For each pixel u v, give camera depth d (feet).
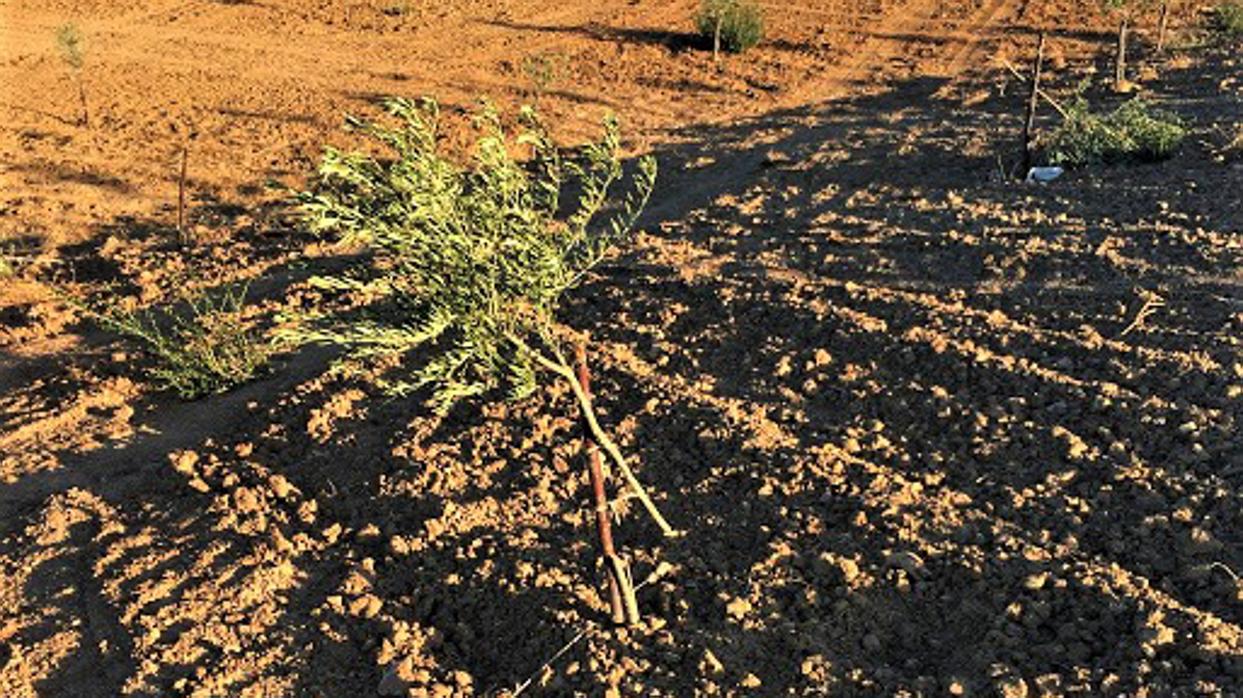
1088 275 31.63
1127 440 24.20
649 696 19.08
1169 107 50.44
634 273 37.14
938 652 19.48
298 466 27.58
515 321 18.51
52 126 62.08
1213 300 28.84
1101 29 74.95
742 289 34.24
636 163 55.57
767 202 45.32
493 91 69.41
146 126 62.64
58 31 72.79
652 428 27.17
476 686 20.20
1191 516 21.48
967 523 22.29
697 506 24.06
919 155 49.75
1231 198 35.73
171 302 39.93
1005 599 20.18
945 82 67.41
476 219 16.92
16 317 39.58
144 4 88.74
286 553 24.04
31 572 24.22
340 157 15.71
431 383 30.40
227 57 75.92
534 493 24.94
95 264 44.78
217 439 29.53
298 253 43.86
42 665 21.30
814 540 22.31
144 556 24.26
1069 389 26.25
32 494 27.43
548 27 84.28
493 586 22.27
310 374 32.76
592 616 21.12
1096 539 21.43
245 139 60.75
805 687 18.81
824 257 36.42
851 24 83.41
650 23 84.89
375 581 22.93
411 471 26.20
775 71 73.26
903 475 24.18
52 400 32.68
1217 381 25.39
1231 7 70.54
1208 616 18.79
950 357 28.30
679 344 31.63
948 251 35.17
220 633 21.62
